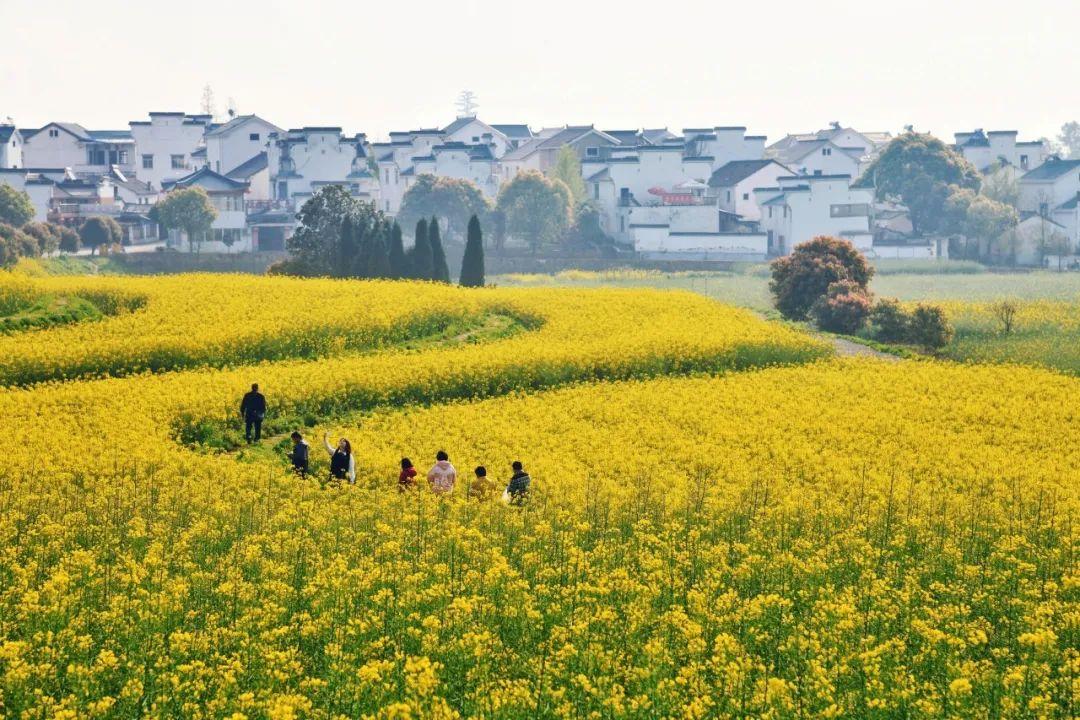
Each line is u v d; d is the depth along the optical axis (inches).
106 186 7170.3
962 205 6815.9
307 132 7357.3
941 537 1074.7
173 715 671.1
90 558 912.3
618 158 6988.2
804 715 661.3
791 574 946.1
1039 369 2236.7
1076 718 675.4
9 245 4756.4
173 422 1609.3
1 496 1195.9
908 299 4008.4
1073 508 1226.6
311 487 1307.8
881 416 1740.9
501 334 2561.5
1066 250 6550.2
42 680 682.2
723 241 6402.6
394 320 2358.5
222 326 2181.3
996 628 839.1
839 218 6604.3
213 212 6161.4
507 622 810.2
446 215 6643.7
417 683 651.5
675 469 1405.0
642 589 865.5
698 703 646.5
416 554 984.9
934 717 666.2
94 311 2480.3
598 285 4790.8
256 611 792.3
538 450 1503.4
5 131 7721.5
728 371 2124.8
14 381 1851.6
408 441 1563.7
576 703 670.5
